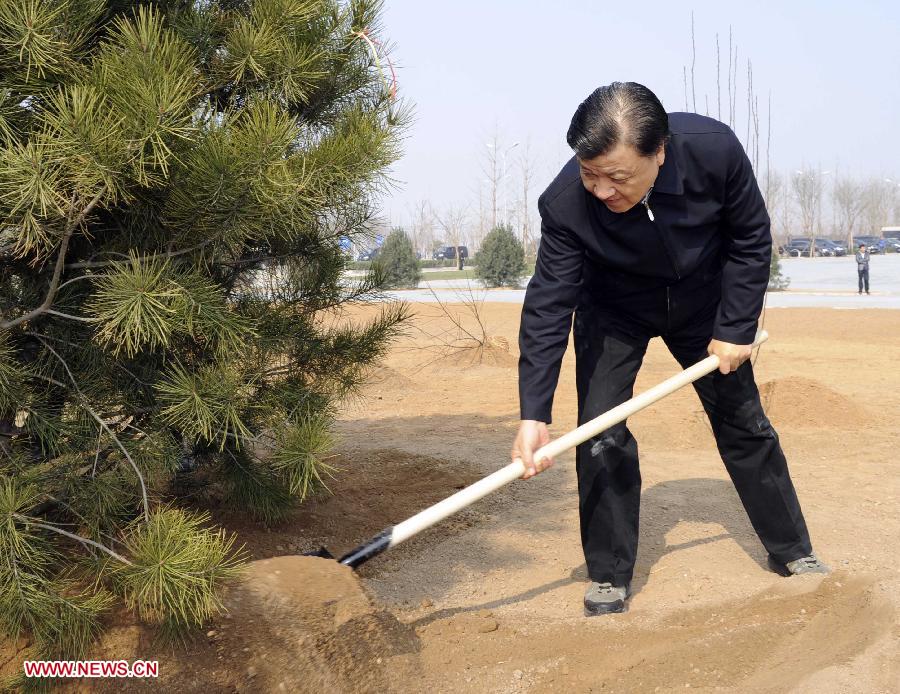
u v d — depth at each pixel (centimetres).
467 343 1212
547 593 351
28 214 233
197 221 274
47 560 264
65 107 230
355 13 325
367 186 297
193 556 245
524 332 307
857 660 254
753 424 337
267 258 358
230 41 295
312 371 373
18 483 265
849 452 577
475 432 665
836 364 1046
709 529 422
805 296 2466
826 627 273
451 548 405
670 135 279
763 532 351
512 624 306
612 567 328
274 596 278
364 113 329
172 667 260
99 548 277
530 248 4862
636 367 333
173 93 240
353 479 512
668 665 264
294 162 278
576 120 259
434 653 281
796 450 587
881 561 365
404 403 812
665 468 540
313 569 288
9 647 265
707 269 311
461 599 346
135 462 298
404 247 3036
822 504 455
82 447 295
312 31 318
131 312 246
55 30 251
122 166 240
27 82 255
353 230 363
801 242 6550
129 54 253
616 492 326
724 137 282
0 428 302
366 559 295
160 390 296
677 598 338
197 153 256
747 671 257
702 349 334
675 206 285
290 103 335
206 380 286
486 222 5881
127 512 301
